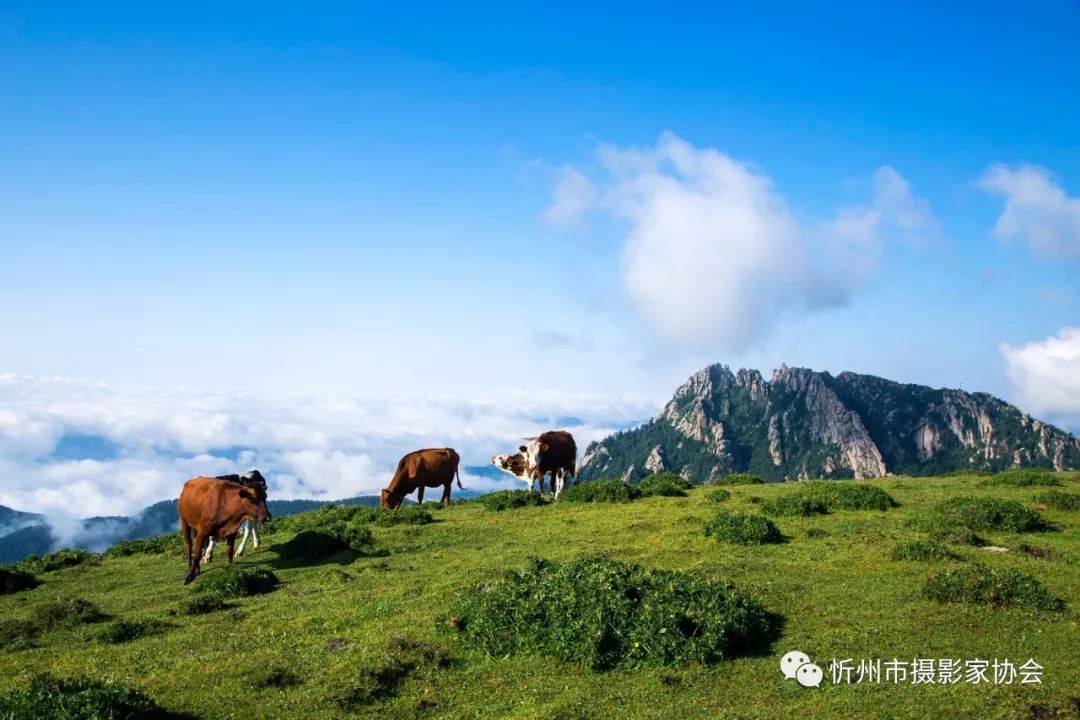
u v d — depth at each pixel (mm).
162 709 10977
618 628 12266
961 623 12688
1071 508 22094
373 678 11742
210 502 20797
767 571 16359
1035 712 9680
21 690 10258
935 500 24953
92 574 23281
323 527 25328
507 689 11375
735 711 10188
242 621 15531
